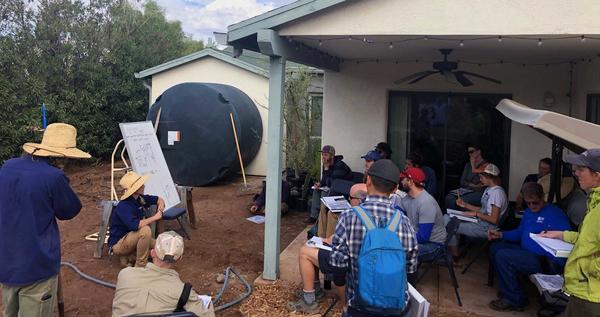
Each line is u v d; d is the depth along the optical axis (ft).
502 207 18.26
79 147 45.06
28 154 11.39
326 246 14.75
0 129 37.24
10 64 40.68
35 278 10.91
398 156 27.07
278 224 17.33
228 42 16.81
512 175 25.31
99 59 48.60
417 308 9.80
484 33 14.84
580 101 22.58
